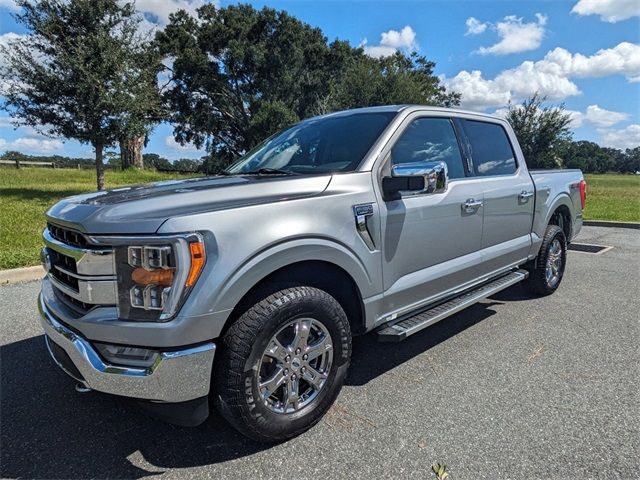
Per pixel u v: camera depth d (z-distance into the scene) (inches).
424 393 125.0
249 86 1460.4
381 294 120.6
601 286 230.1
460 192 145.2
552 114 1095.6
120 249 87.3
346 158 125.8
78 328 92.7
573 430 107.1
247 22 1385.3
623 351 151.9
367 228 114.7
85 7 621.3
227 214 91.4
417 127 139.6
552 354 149.9
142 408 93.2
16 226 366.9
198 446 102.7
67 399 123.0
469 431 107.0
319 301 103.3
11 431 108.8
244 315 94.1
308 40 1455.5
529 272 205.0
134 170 1211.9
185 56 1315.2
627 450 99.7
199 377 88.7
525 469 94.0
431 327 175.6
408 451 100.0
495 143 175.2
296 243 98.7
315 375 107.0
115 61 637.9
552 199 202.2
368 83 1083.9
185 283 85.4
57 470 95.1
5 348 154.3
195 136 1523.1
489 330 171.5
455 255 146.1
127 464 96.9
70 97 644.1
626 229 421.1
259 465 96.2
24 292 215.2
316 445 102.5
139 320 87.0
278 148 150.9
